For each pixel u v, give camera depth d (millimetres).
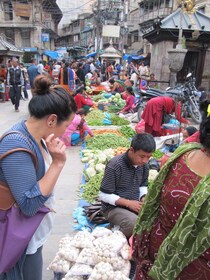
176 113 6789
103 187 3104
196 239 1403
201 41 13797
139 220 1798
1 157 1562
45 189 1636
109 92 14250
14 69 10852
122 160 3037
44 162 1768
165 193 1552
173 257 1460
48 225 1987
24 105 12703
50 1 39469
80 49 46688
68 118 1750
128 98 10266
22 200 1561
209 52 13984
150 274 1596
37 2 36688
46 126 1692
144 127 7246
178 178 1491
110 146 6688
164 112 6770
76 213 3939
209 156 1436
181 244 1407
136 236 1828
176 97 7047
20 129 1686
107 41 43625
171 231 1481
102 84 16547
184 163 1500
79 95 9141
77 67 15469
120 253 2637
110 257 2516
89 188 4531
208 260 1490
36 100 1675
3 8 36719
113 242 2633
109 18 32594
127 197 3123
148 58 28719
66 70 11461
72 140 7094
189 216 1373
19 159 1570
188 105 9320
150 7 34312
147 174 3260
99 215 3666
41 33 38219
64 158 1724
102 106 10883
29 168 1601
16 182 1556
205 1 22375
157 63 14570
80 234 2812
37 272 2014
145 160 2830
